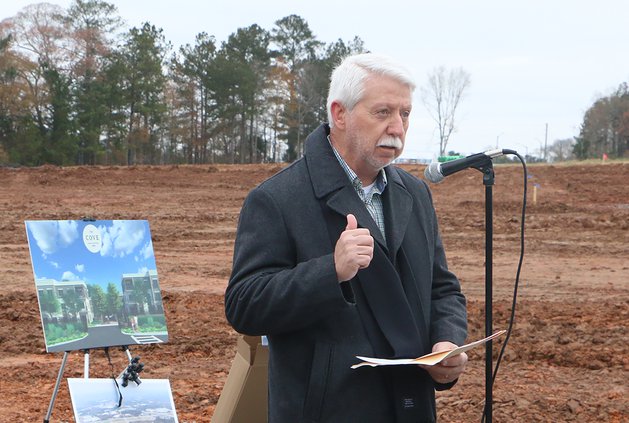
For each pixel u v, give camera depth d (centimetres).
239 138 7275
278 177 319
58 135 5988
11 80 6103
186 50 7062
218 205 2830
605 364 816
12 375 777
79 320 452
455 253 1748
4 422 630
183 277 1434
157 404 458
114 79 6425
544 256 1714
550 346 875
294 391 309
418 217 334
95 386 450
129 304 475
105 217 2370
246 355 471
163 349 898
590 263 1628
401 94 307
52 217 2356
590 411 643
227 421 471
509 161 4819
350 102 307
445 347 309
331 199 310
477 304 1152
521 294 1285
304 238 308
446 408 659
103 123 6334
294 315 291
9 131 6109
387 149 307
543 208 2609
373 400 306
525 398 678
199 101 7131
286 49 7550
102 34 6694
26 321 1037
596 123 8781
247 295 301
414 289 318
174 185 3572
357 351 305
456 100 6988
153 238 1964
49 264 452
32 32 6525
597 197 3170
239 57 7006
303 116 7331
